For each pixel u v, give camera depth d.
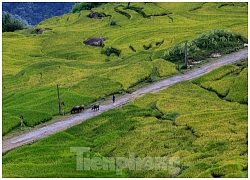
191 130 80.50
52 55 169.62
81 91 110.81
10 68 151.12
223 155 68.62
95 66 141.12
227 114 85.56
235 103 93.62
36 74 135.25
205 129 79.75
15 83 130.50
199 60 127.88
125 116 90.81
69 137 83.31
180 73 118.88
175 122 84.75
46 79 129.12
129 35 177.00
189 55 129.62
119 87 111.56
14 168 69.56
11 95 113.62
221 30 139.50
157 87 110.44
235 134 76.69
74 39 190.25
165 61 128.75
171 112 90.75
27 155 76.00
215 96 99.94
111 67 135.75
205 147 72.56
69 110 99.12
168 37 162.75
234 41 137.62
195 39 137.12
